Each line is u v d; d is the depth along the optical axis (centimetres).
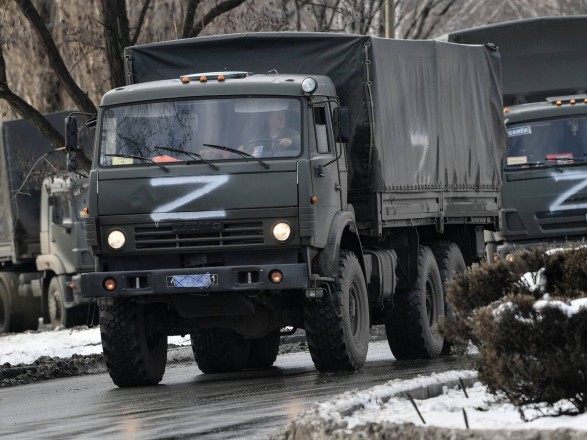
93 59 8381
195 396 3528
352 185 4375
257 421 2755
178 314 4094
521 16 13338
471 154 5234
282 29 7438
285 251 3850
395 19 10362
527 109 6569
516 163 6550
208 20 6656
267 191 3828
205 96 3941
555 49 6688
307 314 3978
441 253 5119
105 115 3981
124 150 3941
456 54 5128
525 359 2252
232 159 3869
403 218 4581
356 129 4381
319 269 3931
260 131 3891
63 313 7794
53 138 6419
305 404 3064
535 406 2264
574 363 2214
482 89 5369
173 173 3881
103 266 3953
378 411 2475
